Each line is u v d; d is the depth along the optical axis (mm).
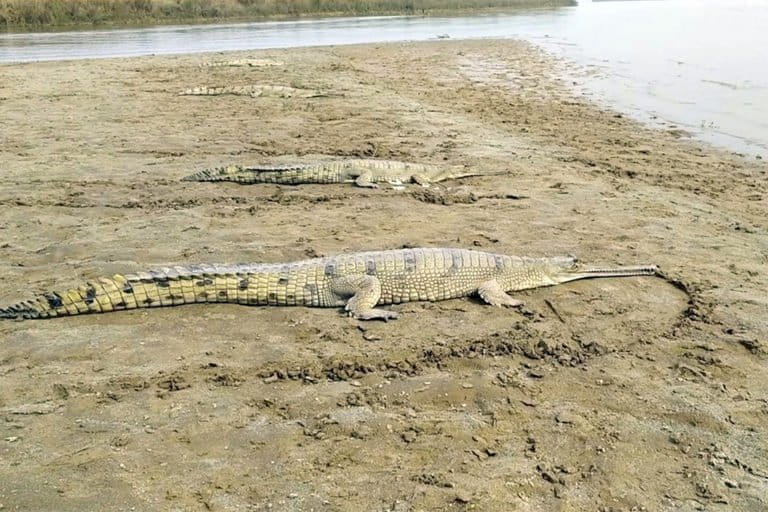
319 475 5016
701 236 10055
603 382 6301
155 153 14094
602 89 22141
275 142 15125
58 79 23406
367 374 6320
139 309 7414
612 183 12547
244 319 7277
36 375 6219
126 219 10273
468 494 4840
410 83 23562
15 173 12547
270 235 9695
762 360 6715
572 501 4824
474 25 48000
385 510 4684
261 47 34594
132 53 31656
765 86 21953
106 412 5707
